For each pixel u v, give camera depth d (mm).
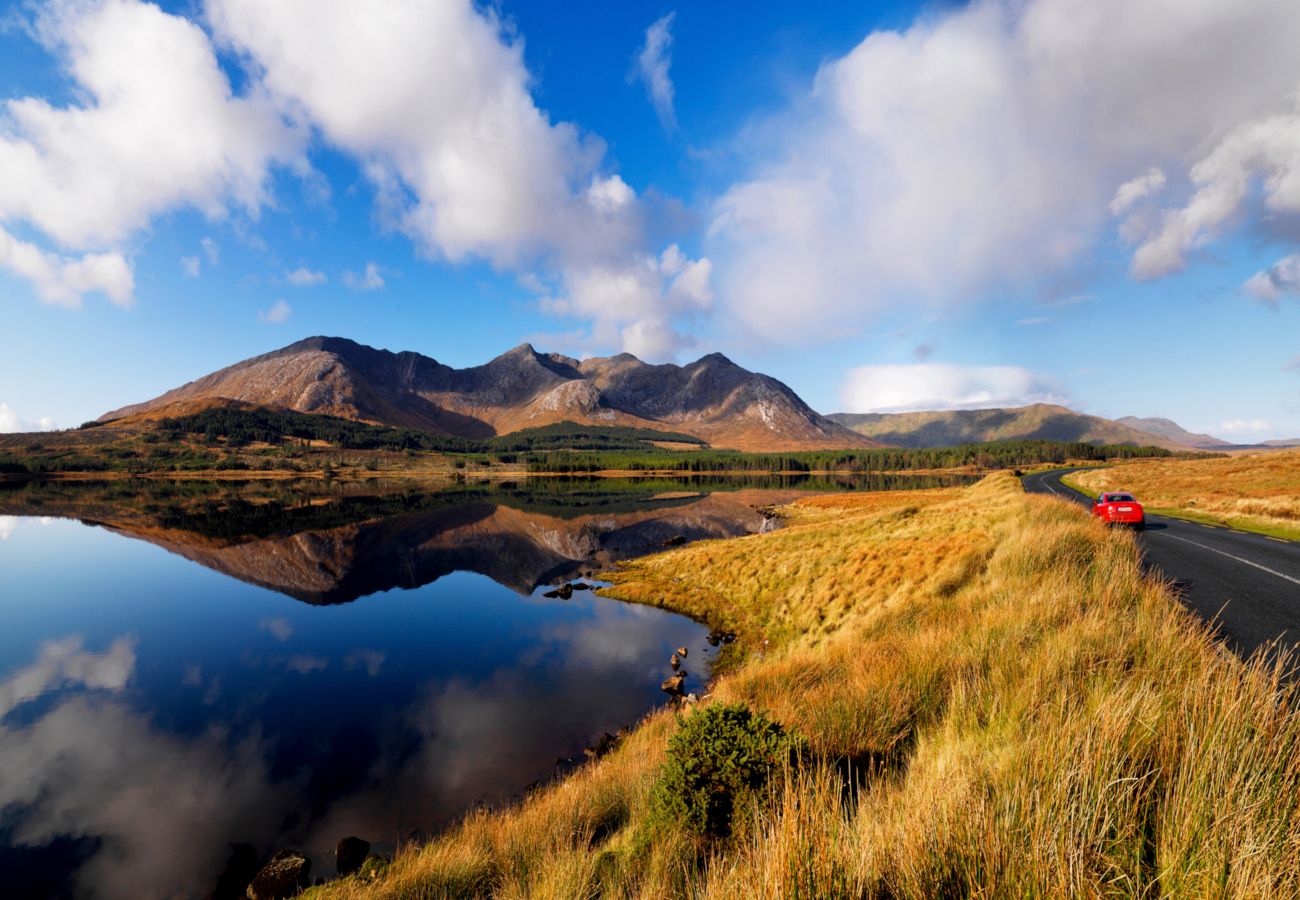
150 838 11422
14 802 12883
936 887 3041
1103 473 73625
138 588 39688
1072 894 2816
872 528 32312
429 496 125750
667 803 5938
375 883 8094
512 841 7734
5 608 34406
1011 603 11031
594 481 191875
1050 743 3982
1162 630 6863
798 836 3371
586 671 20219
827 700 7805
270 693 20000
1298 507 29375
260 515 85375
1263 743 3562
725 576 31438
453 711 17391
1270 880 2602
